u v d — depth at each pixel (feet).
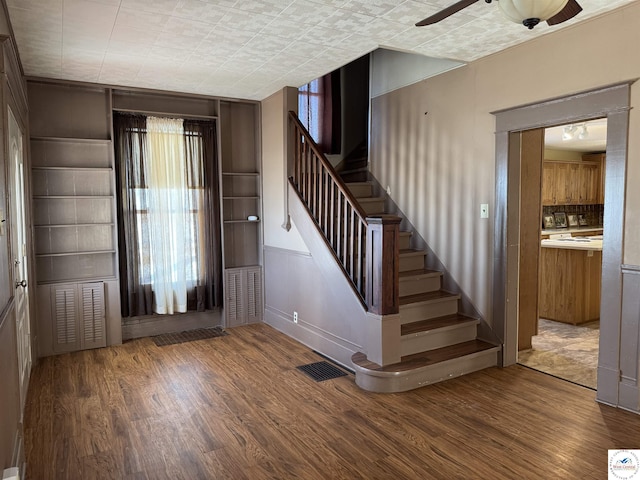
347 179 18.95
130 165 15.61
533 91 11.33
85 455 8.61
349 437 9.17
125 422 9.90
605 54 9.84
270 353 14.47
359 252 12.42
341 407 10.52
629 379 9.96
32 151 14.39
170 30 10.40
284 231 16.39
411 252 14.85
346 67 18.95
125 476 7.93
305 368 13.09
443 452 8.57
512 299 12.82
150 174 15.93
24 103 12.57
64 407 10.64
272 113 16.80
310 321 15.01
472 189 13.26
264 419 9.98
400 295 13.85
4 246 7.33
